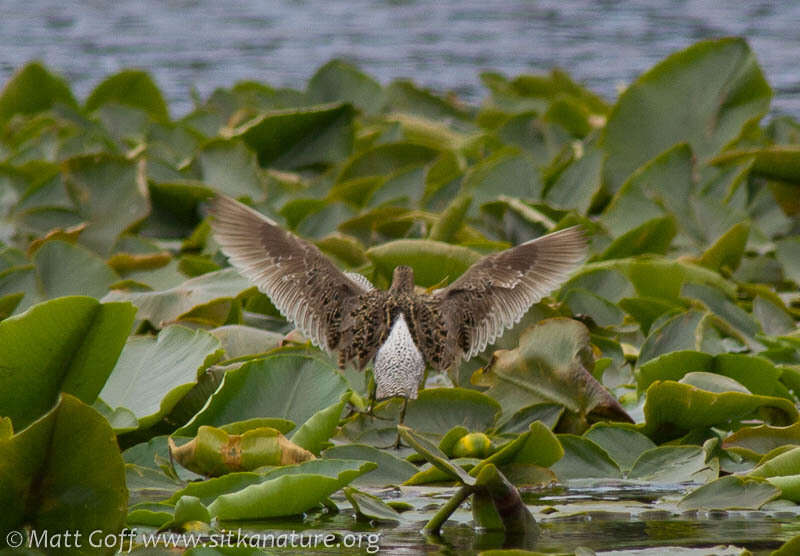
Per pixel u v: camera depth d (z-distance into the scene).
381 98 21.89
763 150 15.67
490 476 7.11
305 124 18.81
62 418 6.38
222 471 8.20
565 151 17.88
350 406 9.77
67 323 7.78
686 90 17.39
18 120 21.48
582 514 7.60
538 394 9.46
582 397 9.29
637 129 17.41
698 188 16.02
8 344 7.76
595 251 14.77
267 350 10.57
